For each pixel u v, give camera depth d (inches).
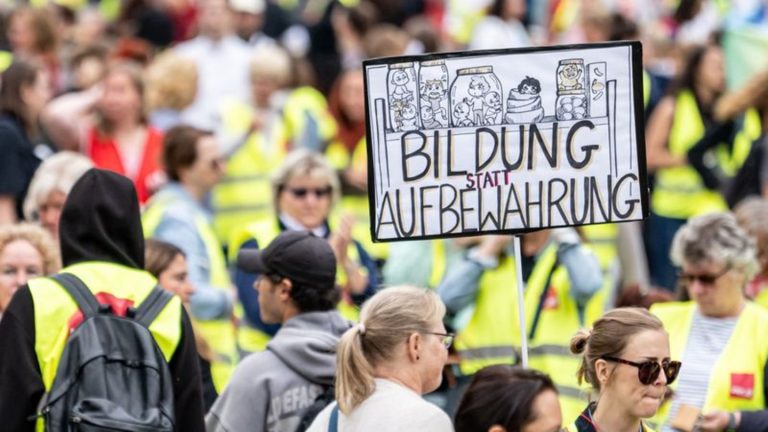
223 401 584.1
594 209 560.4
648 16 1464.1
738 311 631.8
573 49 558.9
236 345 764.6
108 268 546.3
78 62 1117.1
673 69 1229.1
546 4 1589.6
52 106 983.0
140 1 1520.7
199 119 1221.7
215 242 803.4
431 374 496.4
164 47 1502.2
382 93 554.3
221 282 792.9
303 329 585.3
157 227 790.5
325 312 591.2
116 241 552.1
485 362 746.2
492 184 556.7
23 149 891.4
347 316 748.6
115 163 949.8
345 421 493.0
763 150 976.9
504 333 744.3
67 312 533.3
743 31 1183.6
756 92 1045.8
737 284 628.4
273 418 576.4
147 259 665.6
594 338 514.0
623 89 560.4
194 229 791.1
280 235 594.9
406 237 554.6
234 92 1268.5
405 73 554.3
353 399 490.0
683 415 606.9
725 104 1061.1
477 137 556.1
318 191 758.5
